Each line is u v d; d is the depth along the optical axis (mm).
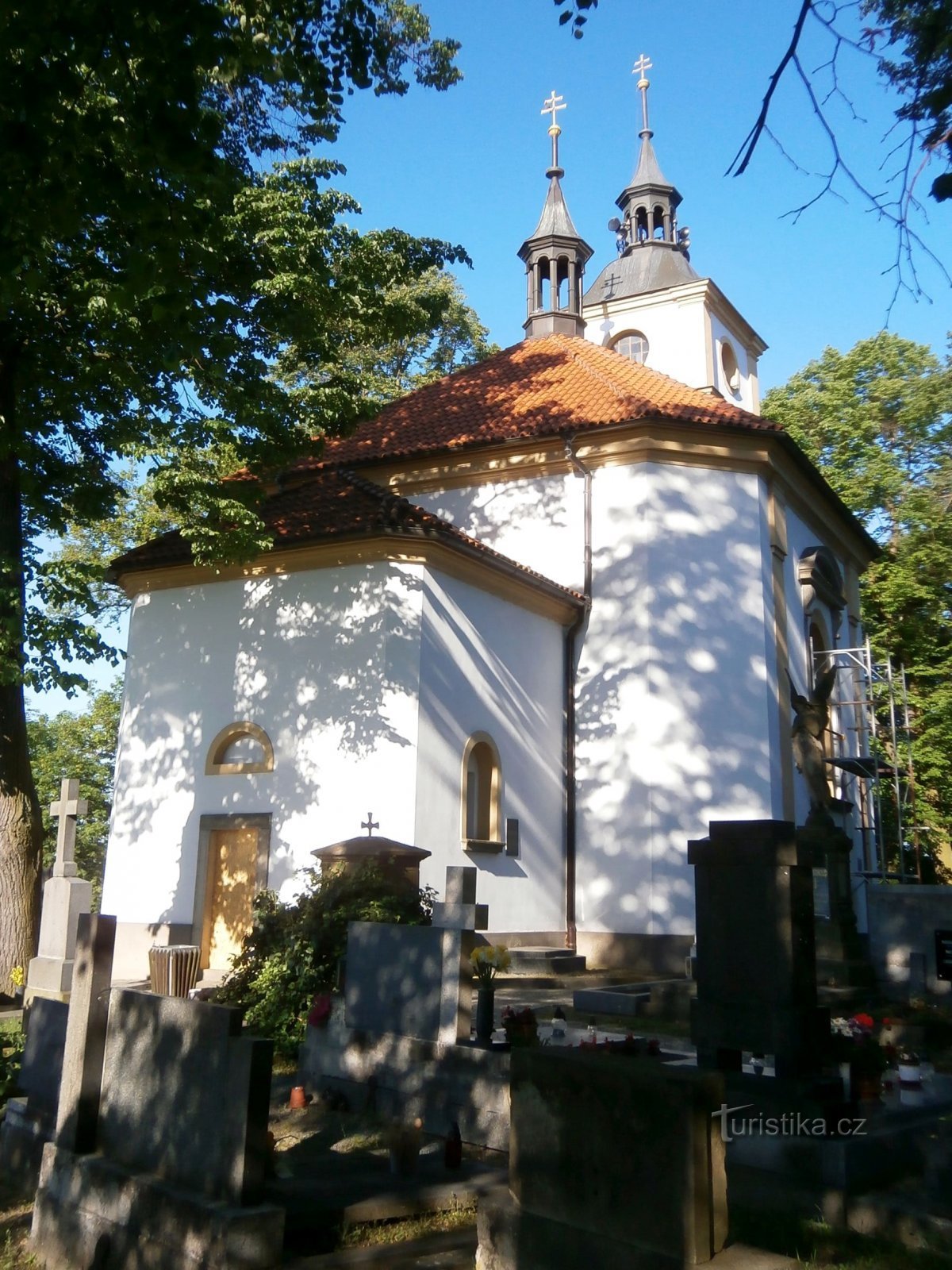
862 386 31766
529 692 17344
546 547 19047
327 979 10273
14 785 14312
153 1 6105
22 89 6332
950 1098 7348
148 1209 5469
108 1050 6316
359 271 14672
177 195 8367
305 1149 7355
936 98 5777
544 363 22734
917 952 12609
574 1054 5000
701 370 25906
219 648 16281
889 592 29906
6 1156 7164
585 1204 4719
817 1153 6262
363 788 14570
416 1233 5828
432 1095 8062
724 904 7359
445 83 15891
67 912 12984
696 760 17453
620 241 29406
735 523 18500
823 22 5066
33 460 15430
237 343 13633
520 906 16438
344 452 20922
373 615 15086
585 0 6488
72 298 13000
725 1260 4320
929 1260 5391
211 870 15555
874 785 25734
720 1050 7238
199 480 13984
